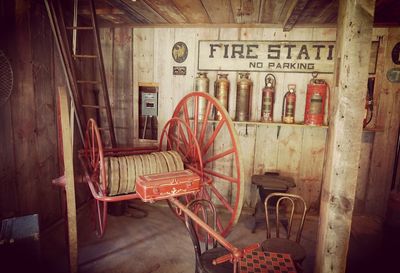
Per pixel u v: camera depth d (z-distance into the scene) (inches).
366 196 167.2
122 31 178.5
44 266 116.0
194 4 130.0
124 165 113.2
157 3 130.0
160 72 178.9
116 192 111.3
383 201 165.2
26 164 129.4
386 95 156.4
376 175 164.2
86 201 180.7
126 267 118.1
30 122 130.9
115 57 182.2
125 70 182.5
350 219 91.9
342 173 90.2
